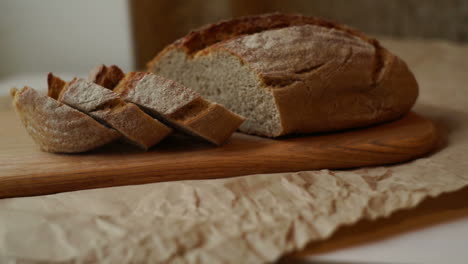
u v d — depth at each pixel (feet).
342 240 1.45
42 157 1.78
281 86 1.88
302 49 1.92
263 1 4.93
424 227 1.52
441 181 1.64
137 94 1.79
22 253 1.40
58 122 1.76
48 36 3.76
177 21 4.26
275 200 1.57
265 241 1.41
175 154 1.79
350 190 1.60
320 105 1.91
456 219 1.56
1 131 2.02
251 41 1.94
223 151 1.81
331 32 2.02
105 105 1.77
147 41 4.00
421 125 2.02
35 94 1.76
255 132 1.95
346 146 1.82
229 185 1.63
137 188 1.65
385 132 1.96
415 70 3.13
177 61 2.11
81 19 3.73
